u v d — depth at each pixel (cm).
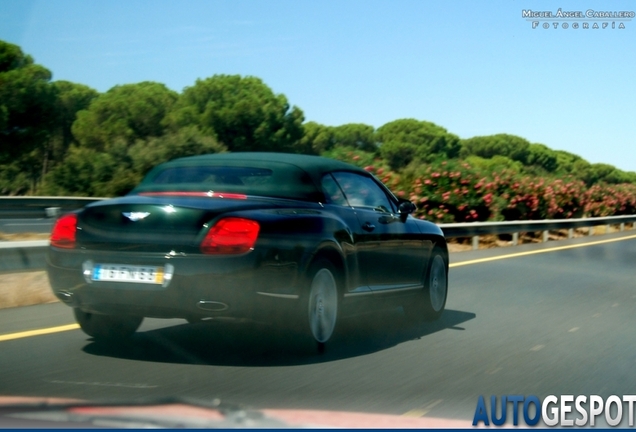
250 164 641
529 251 1817
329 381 524
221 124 6994
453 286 1091
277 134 7212
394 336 702
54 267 575
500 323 783
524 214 2544
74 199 2709
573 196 3120
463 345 663
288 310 566
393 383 523
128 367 550
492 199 2172
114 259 552
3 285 905
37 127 5284
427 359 604
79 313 622
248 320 552
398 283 723
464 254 1662
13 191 4091
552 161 14138
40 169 5475
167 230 547
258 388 500
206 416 315
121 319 641
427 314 784
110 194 3328
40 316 752
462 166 2194
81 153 3506
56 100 5441
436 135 11569
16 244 800
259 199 594
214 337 665
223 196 600
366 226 665
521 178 2617
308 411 426
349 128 12112
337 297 621
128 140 6253
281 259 557
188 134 3950
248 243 541
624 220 3186
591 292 1048
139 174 3462
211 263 534
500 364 590
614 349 657
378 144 12069
